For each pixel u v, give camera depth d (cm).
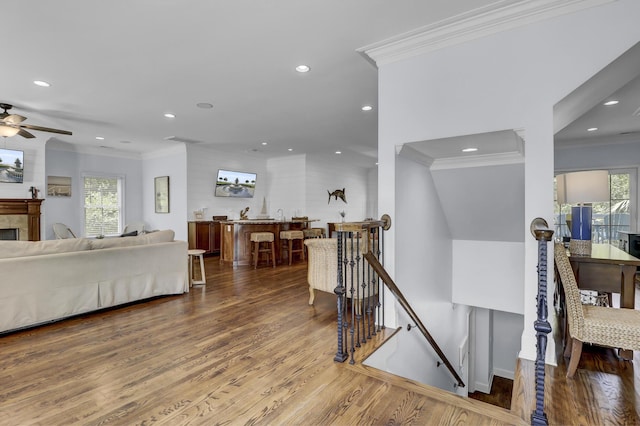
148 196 856
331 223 948
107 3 238
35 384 216
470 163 363
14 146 596
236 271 607
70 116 522
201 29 274
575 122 495
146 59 327
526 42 244
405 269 333
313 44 299
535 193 242
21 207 600
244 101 451
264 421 178
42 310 321
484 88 260
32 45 298
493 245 462
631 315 213
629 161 595
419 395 202
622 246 588
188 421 178
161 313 364
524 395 199
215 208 820
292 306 391
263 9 247
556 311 312
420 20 261
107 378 223
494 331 619
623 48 216
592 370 224
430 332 399
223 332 308
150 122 557
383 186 309
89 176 778
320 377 225
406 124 296
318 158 909
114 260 378
